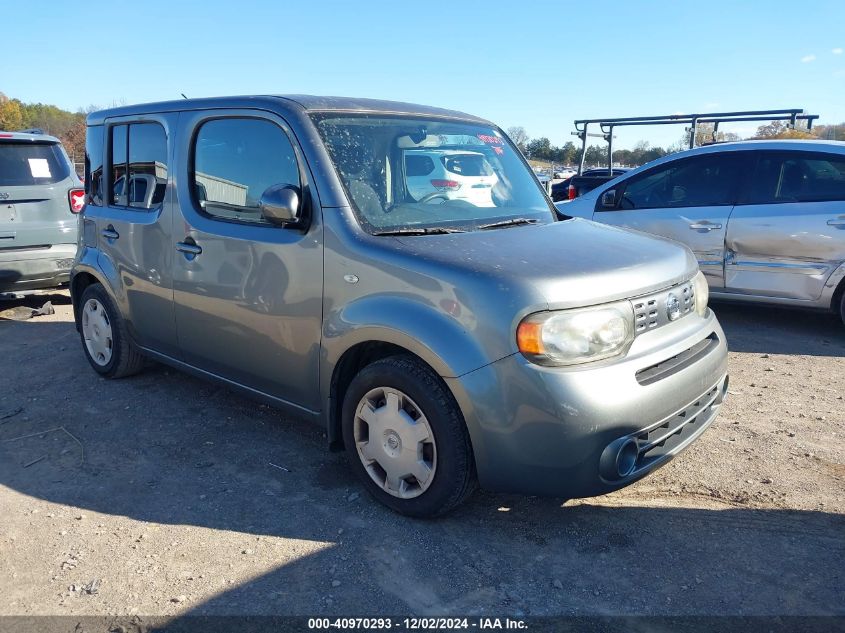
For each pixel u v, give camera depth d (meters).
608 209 7.23
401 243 3.05
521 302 2.65
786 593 2.62
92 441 4.04
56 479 3.58
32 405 4.59
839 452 3.82
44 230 6.92
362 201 3.27
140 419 4.35
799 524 3.09
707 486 3.44
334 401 3.33
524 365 2.64
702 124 11.65
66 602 2.60
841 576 2.72
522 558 2.85
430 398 2.86
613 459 2.69
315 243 3.24
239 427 4.22
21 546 2.97
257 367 3.67
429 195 3.57
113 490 3.46
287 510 3.24
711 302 7.55
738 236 6.34
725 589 2.65
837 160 5.95
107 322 4.91
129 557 2.88
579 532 3.03
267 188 3.49
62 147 7.34
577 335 2.67
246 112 3.64
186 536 3.03
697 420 3.22
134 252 4.39
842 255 5.86
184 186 3.97
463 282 2.77
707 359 3.15
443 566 2.79
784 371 5.24
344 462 3.74
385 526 3.09
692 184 6.71
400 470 3.08
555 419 2.61
